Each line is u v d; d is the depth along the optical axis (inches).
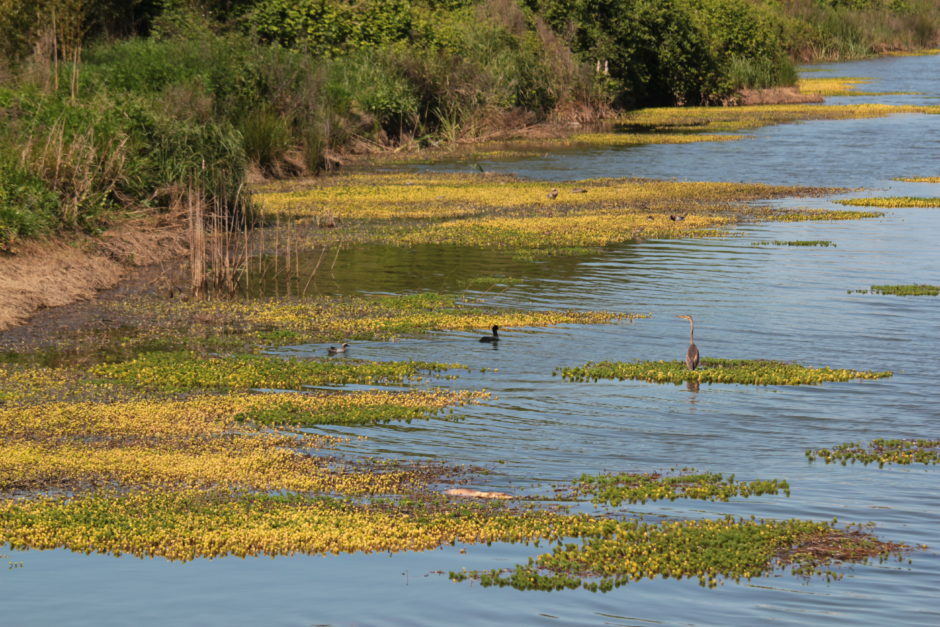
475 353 1423.5
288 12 4072.3
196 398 1213.7
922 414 1166.3
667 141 4215.1
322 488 937.5
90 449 1027.3
